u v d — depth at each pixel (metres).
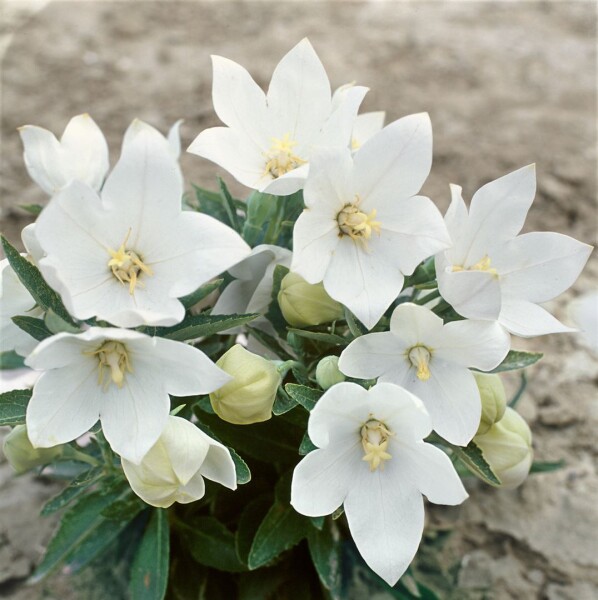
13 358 0.42
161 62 0.91
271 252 0.35
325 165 0.31
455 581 0.47
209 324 0.33
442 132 0.83
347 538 0.43
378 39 0.98
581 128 0.84
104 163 0.38
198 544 0.40
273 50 0.94
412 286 0.35
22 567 0.48
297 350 0.36
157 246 0.31
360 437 0.32
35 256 0.34
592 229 0.71
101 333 0.28
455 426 0.32
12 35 0.95
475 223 0.33
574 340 0.60
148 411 0.30
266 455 0.39
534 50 0.98
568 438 0.54
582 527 0.49
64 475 0.43
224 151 0.34
